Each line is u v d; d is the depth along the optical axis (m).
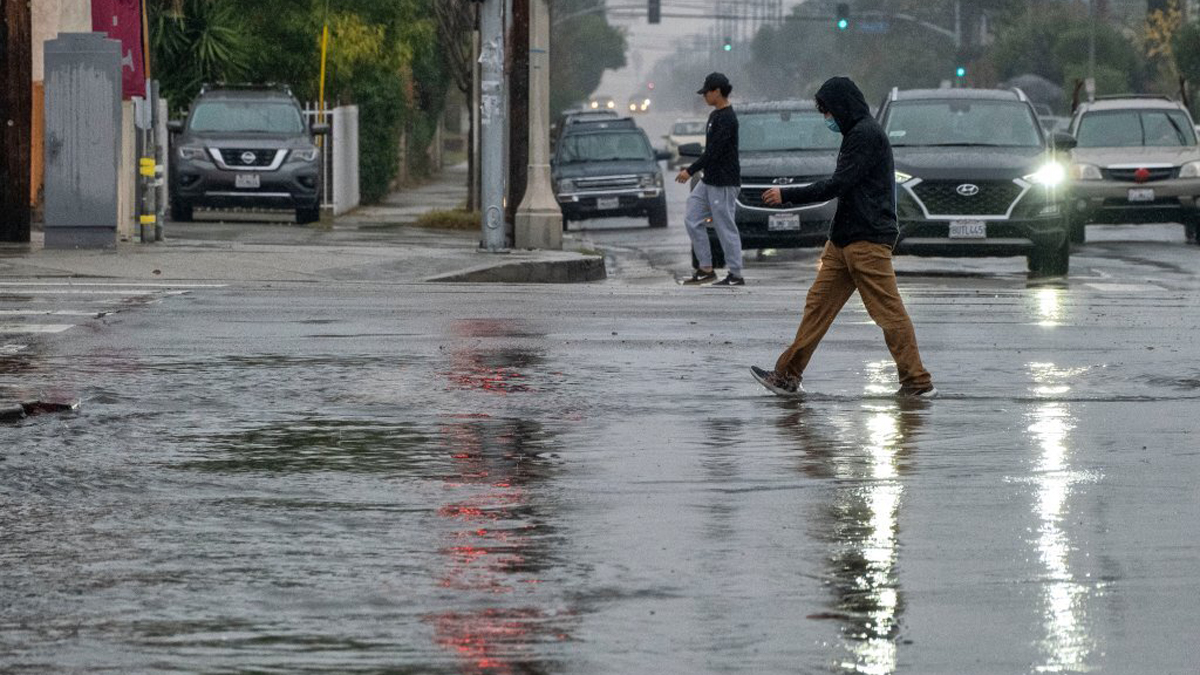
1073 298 38.75
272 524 16.70
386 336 30.53
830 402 24.00
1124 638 13.02
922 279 46.19
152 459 19.80
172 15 72.25
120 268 42.00
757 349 29.14
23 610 13.75
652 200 76.69
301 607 13.84
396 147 103.31
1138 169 61.00
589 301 36.91
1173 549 15.71
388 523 16.72
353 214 76.88
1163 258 53.72
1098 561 15.29
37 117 57.28
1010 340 30.73
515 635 13.09
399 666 12.34
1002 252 44.88
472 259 45.00
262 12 78.50
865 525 16.64
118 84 45.44
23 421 22.17
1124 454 20.22
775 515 17.06
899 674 12.18
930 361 28.03
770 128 51.94
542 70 50.62
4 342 29.39
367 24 79.75
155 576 14.78
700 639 12.98
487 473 19.11
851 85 24.61
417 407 23.34
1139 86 185.00
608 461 19.78
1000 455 20.16
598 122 80.06
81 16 56.03
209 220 66.50
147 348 28.84
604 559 15.34
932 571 14.94
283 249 46.59
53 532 16.36
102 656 12.55
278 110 65.75
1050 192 45.19
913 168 45.09
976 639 12.98
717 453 20.27
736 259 42.16
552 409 23.23
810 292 24.73
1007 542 15.98
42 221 57.59
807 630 13.20
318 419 22.44
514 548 15.74
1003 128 47.81
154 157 50.03
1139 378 26.20
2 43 47.47
